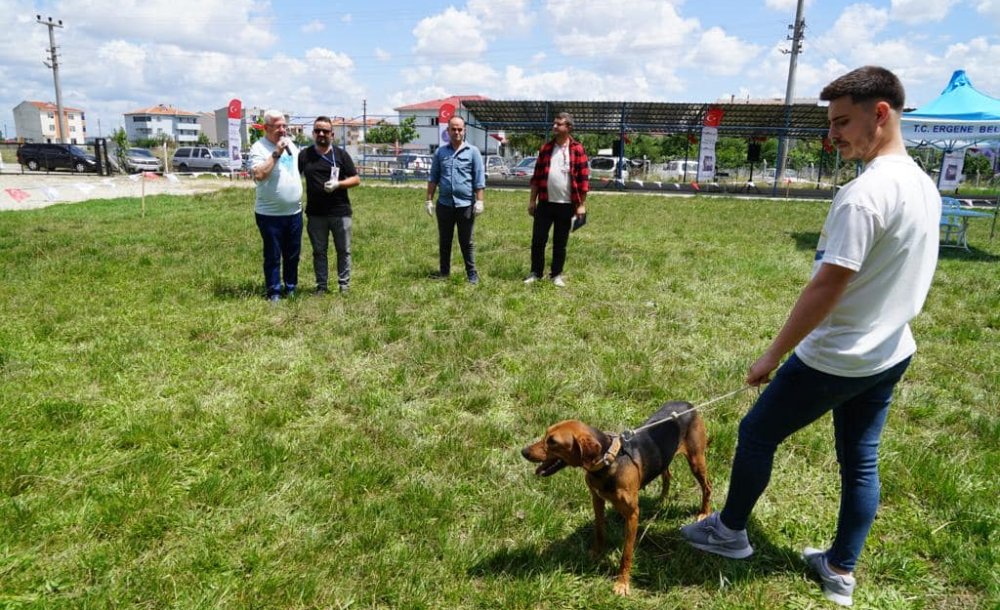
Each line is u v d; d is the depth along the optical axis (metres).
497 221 14.35
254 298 6.92
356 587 2.63
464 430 4.05
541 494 3.32
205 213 14.73
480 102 30.77
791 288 7.93
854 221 2.13
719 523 2.84
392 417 4.21
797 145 54.84
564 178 7.39
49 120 115.50
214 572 2.72
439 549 2.89
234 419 4.12
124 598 2.52
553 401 4.54
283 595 2.58
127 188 23.55
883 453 3.69
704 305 7.02
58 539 2.88
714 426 4.07
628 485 2.59
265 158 6.47
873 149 2.28
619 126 34.28
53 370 4.80
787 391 2.47
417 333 5.82
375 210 16.23
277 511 3.13
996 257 10.91
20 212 14.48
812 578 2.79
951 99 12.48
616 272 8.66
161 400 4.38
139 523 2.97
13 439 3.71
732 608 2.58
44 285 7.32
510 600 2.59
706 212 17.91
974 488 3.38
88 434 3.82
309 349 5.45
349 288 7.42
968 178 40.25
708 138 26.39
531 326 6.20
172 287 7.32
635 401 4.60
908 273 2.24
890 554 2.91
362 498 3.28
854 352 2.27
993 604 2.60
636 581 2.76
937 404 4.52
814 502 3.34
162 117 107.75
